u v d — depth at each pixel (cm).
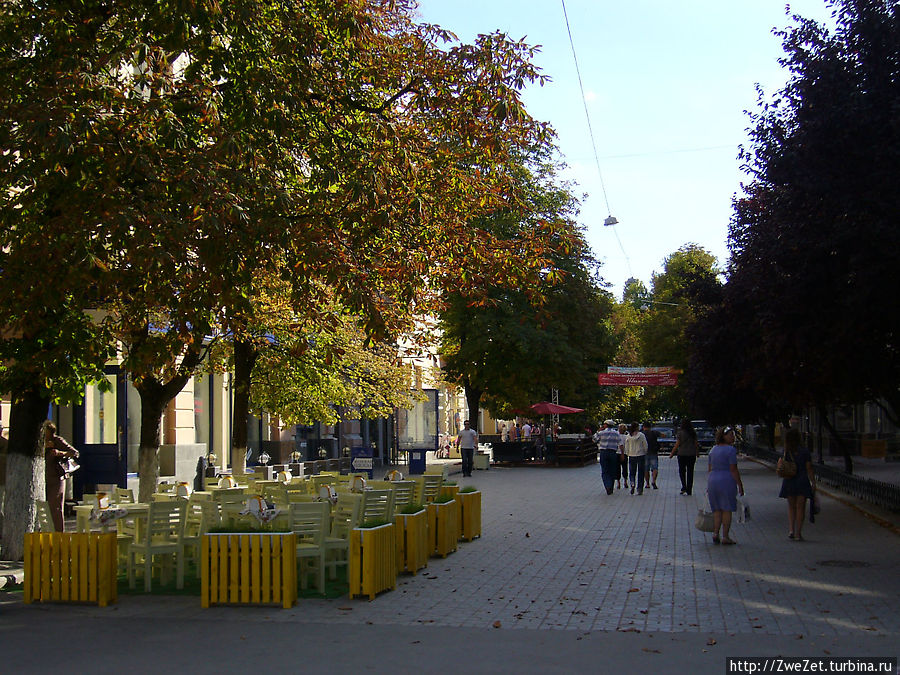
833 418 2708
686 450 2456
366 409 2270
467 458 3412
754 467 3788
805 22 1566
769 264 1591
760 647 781
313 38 1244
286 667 738
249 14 1126
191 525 1314
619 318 6806
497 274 1387
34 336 1219
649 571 1199
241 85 1195
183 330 1101
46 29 1195
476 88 1317
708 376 2681
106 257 1098
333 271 1096
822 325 1514
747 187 2080
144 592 1116
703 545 1450
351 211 1163
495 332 3962
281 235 1096
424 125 1392
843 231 1373
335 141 1227
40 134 989
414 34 1384
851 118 1375
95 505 1170
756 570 1197
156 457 1612
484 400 4791
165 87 1158
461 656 765
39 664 762
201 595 1034
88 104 1102
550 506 2173
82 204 1068
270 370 2045
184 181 1060
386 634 857
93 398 2069
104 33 1249
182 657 779
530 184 3775
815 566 1223
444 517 1352
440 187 1354
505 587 1100
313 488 1545
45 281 1073
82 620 948
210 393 2947
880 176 1341
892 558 1285
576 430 5494
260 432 3234
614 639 820
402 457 4334
